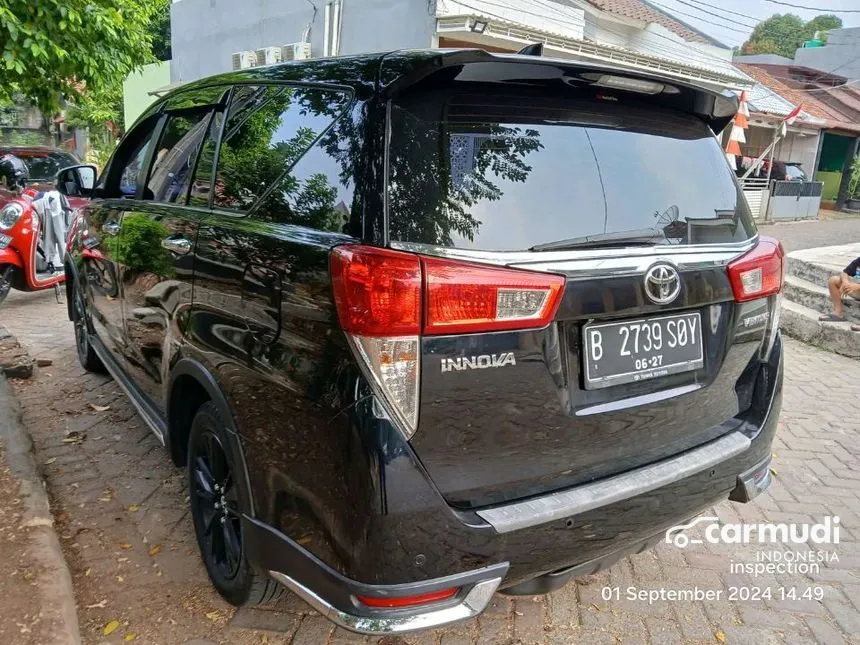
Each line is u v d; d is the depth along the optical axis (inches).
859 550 120.3
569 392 75.4
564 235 75.1
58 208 252.4
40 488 117.1
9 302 267.1
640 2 714.2
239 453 82.4
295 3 486.3
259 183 88.3
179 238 100.0
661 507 82.8
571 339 75.1
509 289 68.6
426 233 67.8
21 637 83.7
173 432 109.0
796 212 812.6
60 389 175.2
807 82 1117.7
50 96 327.3
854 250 382.9
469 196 71.1
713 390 91.2
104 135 738.2
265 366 76.9
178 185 112.4
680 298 82.2
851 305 265.3
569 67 76.1
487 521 68.9
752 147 847.7
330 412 67.7
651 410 82.7
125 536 113.8
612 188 81.4
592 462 79.2
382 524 64.9
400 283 64.7
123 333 131.5
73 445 144.7
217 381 87.7
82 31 287.9
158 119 131.6
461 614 69.2
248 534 82.0
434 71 70.4
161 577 104.0
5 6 253.3
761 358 99.0
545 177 76.5
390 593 66.2
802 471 150.7
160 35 993.5
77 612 95.3
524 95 78.2
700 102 92.8
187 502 124.4
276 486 76.3
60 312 253.6
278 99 91.0
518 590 81.5
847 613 103.6
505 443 71.4
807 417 183.8
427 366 66.0
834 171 1017.5
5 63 272.2
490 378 68.9
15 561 97.7
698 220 89.2
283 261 75.0
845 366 235.1
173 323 101.1
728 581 110.7
